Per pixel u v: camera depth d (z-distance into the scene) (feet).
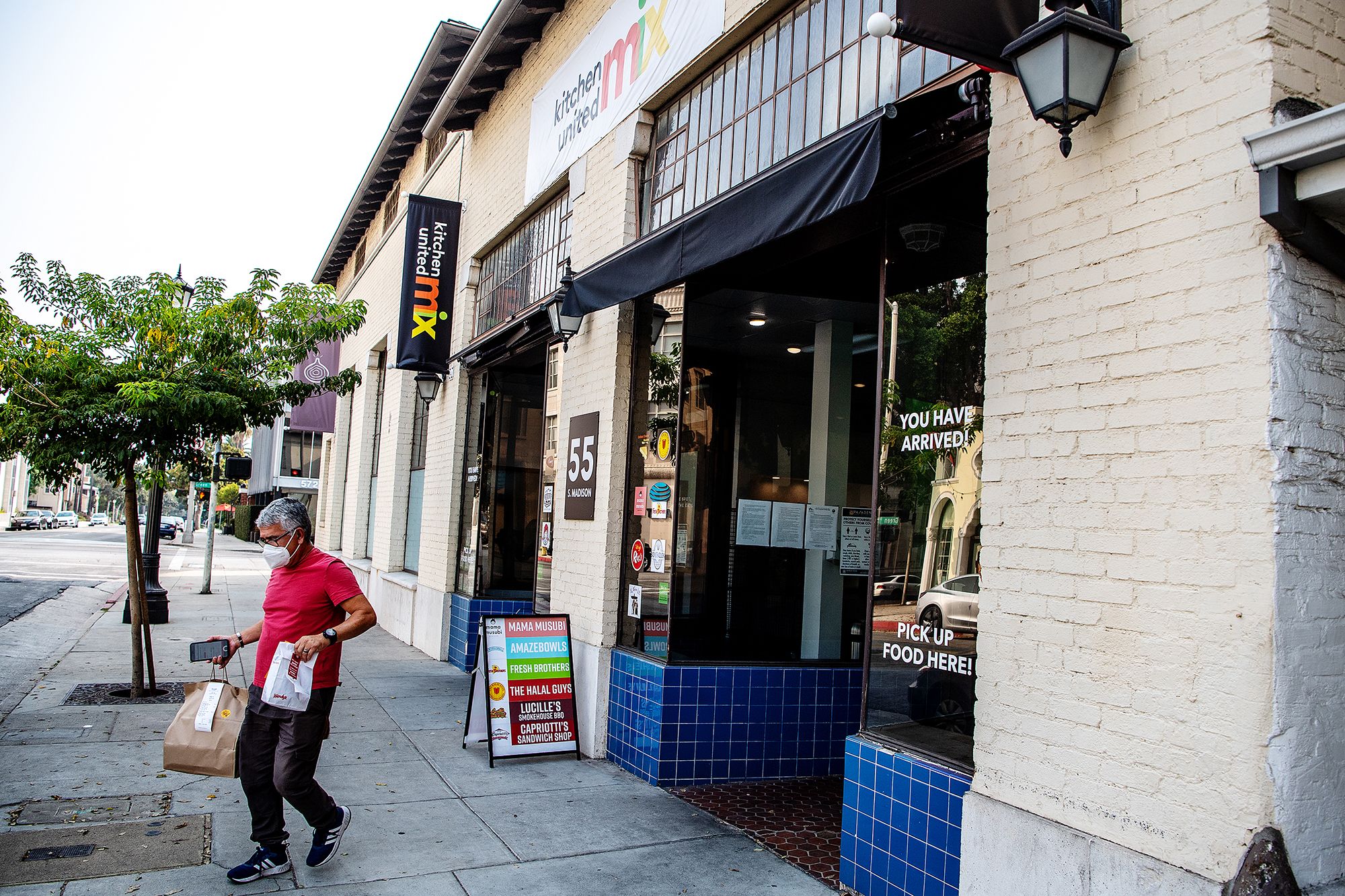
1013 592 11.66
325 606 14.33
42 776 18.38
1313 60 9.65
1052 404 11.34
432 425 40.68
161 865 14.24
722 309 21.94
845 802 14.61
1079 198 11.18
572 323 23.91
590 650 22.97
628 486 22.97
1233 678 9.13
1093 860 10.22
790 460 22.02
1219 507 9.39
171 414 24.20
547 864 15.20
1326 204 9.12
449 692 29.76
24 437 23.45
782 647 21.43
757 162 19.29
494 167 35.22
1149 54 10.48
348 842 15.67
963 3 11.30
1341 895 8.98
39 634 38.81
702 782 20.07
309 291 27.12
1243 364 9.29
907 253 15.10
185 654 34.86
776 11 18.95
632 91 23.73
